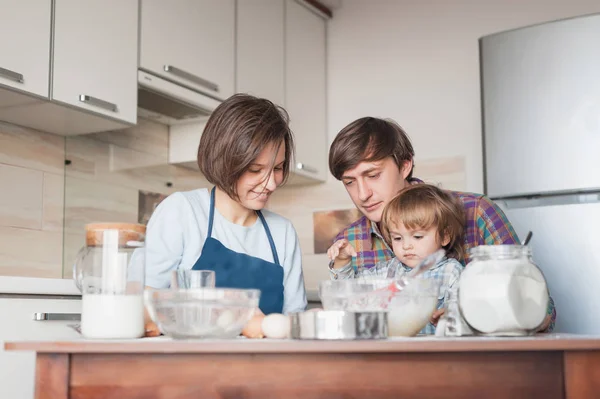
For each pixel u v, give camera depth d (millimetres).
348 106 3818
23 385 2039
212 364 1048
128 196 3105
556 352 1019
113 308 1181
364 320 1045
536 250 2766
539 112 2805
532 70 2832
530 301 1174
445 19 3625
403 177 1964
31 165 2717
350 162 1866
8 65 2221
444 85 3594
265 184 1632
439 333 1260
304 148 3635
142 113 3107
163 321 1129
